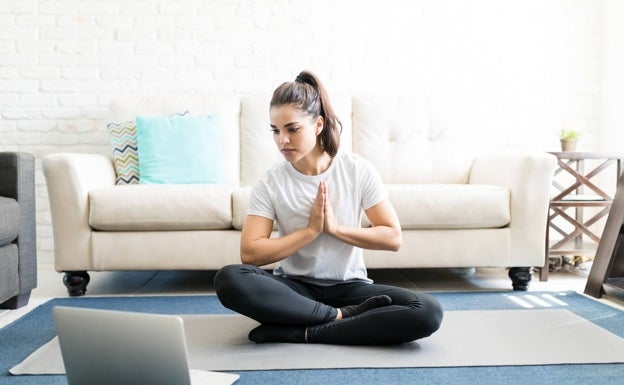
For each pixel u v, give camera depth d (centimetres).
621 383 143
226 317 210
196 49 345
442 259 261
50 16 339
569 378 146
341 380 145
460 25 350
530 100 354
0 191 234
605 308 224
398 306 165
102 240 256
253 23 346
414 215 257
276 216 184
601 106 355
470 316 208
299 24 347
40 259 345
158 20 343
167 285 283
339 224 182
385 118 325
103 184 278
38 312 224
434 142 325
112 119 317
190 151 299
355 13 348
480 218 259
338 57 348
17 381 147
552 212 351
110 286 281
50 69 341
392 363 156
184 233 258
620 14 337
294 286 177
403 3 348
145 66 344
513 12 351
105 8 341
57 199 254
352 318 168
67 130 343
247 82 347
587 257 312
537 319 203
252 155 318
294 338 171
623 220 239
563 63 354
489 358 161
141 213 253
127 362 115
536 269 310
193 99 323
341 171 184
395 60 349
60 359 163
